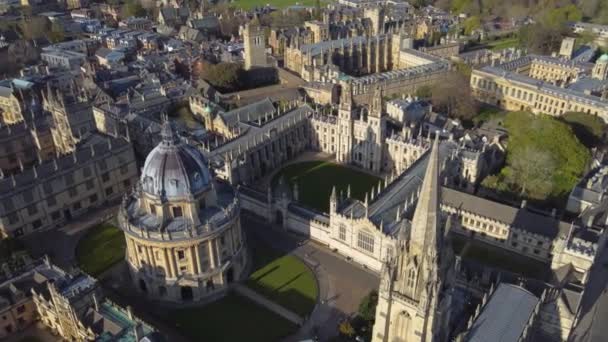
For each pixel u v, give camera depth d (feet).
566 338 381.19
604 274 460.14
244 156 620.90
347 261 496.64
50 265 434.30
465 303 372.79
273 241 529.45
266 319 426.10
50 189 552.41
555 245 455.63
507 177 597.11
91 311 383.45
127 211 457.27
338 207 508.12
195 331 414.41
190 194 424.46
